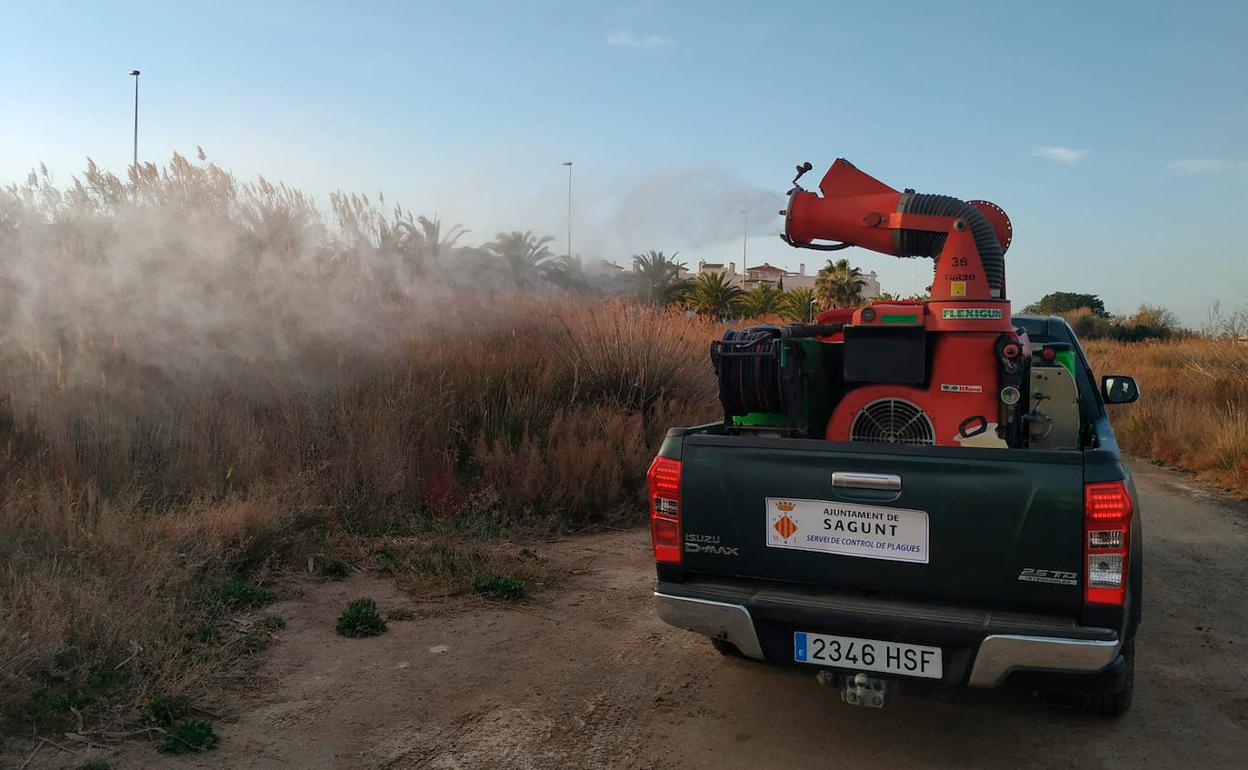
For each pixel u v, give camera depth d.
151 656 4.05
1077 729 3.97
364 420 7.71
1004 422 4.03
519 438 8.36
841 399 4.54
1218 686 4.49
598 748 3.70
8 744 3.34
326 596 5.34
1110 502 3.09
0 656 3.59
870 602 3.43
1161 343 31.34
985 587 3.26
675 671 4.53
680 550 3.74
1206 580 6.38
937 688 4.40
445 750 3.62
